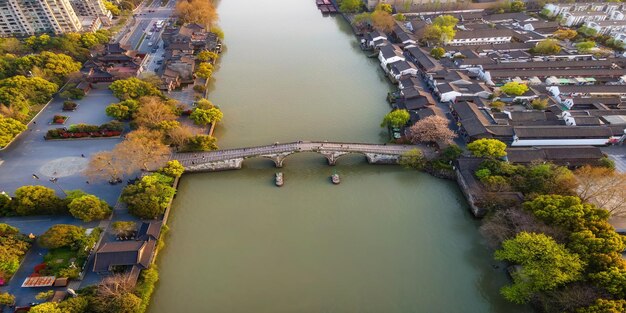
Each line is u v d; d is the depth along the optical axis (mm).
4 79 153000
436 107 144625
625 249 84562
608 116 133750
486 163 110062
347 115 151750
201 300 84750
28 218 99938
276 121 147750
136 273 84250
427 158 120500
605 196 98375
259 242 98250
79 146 128625
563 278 74000
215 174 120000
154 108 133250
